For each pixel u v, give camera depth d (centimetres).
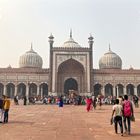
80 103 2914
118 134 802
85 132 838
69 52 4409
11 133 801
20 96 4450
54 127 948
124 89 4547
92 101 2088
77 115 1482
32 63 5222
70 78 4538
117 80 4553
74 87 4734
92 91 4347
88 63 4412
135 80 4588
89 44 4459
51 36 4425
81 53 4422
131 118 810
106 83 4519
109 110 1938
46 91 4775
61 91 4488
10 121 1133
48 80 4462
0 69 4528
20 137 732
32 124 1029
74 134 795
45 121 1145
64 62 4419
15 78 4503
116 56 5300
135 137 749
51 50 4397
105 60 5262
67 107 2370
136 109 2081
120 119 793
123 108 816
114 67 5209
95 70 4512
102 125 1021
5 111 1080
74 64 4522
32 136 751
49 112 1694
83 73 4503
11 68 4550
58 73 4494
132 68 4950
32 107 2320
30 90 4744
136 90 4562
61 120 1195
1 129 884
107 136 764
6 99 1091
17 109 1988
